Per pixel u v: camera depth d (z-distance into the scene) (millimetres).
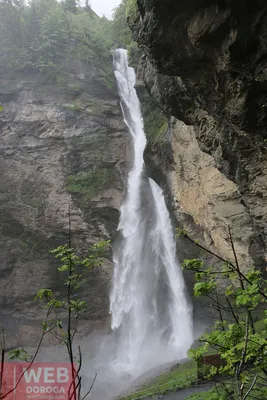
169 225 28859
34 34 34000
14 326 28797
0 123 31062
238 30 9438
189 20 10344
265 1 8844
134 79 37469
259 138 11578
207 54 10789
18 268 29344
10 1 34469
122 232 31281
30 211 29953
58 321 5234
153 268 29906
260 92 10531
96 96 33688
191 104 14477
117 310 29609
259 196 13445
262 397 5211
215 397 4832
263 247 15773
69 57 33969
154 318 29422
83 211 30859
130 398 15625
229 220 18125
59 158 31312
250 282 4602
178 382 14484
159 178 26859
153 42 11297
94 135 32281
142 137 33938
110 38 39875
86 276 29000
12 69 32656
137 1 11086
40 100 32094
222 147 13984
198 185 21016
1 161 30266
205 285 4621
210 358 11531
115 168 32219
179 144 21875
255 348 4281
